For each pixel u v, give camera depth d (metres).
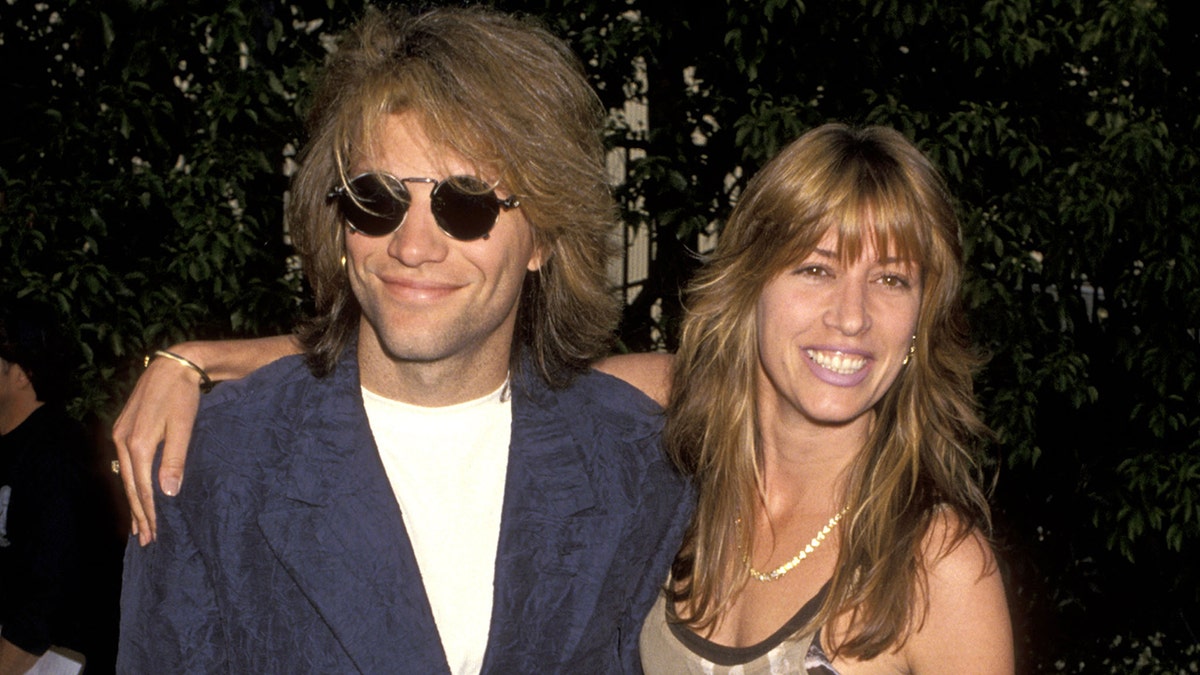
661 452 2.40
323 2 4.54
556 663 2.19
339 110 2.13
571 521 2.25
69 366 3.65
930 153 4.46
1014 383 4.79
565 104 2.17
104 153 4.41
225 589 2.08
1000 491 5.39
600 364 2.59
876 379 2.20
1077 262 4.74
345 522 2.13
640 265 5.16
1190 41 5.25
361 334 2.21
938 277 2.22
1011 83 4.86
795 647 2.18
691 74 5.14
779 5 4.21
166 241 4.45
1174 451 5.09
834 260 2.19
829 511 2.28
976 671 2.07
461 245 2.06
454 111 2.03
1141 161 4.66
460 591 2.17
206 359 2.30
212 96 4.25
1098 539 5.38
